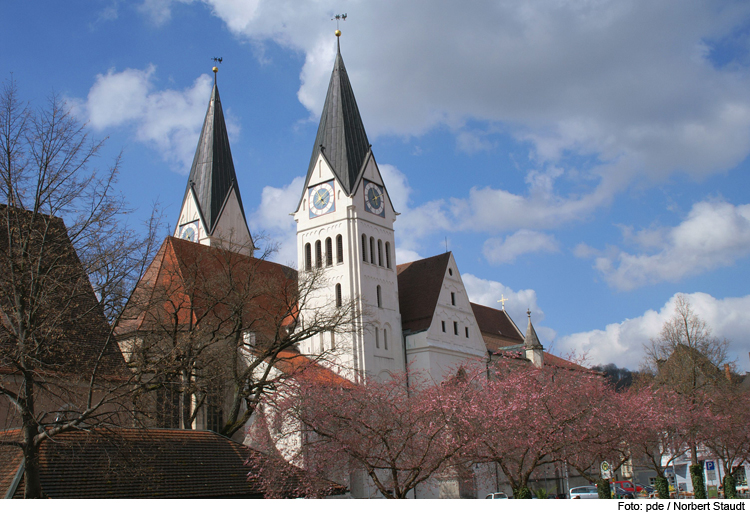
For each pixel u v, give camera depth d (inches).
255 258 2421.3
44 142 1376.7
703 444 2726.4
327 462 1721.2
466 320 3501.5
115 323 1414.9
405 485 1600.6
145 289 1569.9
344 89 3393.2
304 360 2834.6
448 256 3494.1
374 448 1649.9
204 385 1943.9
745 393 2773.1
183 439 1772.9
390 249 3329.2
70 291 1408.7
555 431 1694.1
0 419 1739.7
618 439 1903.3
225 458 1782.7
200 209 3644.2
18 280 1311.5
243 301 2118.6
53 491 1387.8
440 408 1610.5
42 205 1364.4
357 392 1812.3
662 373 3026.6
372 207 3277.6
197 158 3774.6
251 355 2541.8
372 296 3154.5
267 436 1914.4
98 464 1508.4
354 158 3257.9
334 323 2416.3
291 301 2571.4
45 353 1398.9
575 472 3597.4
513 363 2123.5
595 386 2049.7
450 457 1594.5
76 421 1293.1
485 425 1659.7
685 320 2935.5
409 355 3238.2
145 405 1781.5
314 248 3228.3
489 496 2573.8
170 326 2086.6
